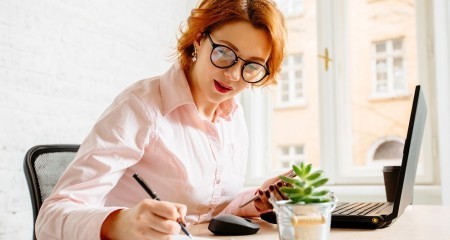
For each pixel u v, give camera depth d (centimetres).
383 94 289
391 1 295
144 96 104
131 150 95
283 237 61
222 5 101
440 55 214
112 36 237
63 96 207
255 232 88
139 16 256
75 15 216
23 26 192
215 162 115
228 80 103
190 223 111
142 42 258
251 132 285
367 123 289
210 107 121
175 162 106
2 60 183
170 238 67
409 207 142
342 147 257
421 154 234
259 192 108
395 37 292
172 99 108
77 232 73
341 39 264
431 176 228
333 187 244
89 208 76
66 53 210
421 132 101
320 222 59
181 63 115
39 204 121
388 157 286
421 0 237
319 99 263
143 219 67
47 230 79
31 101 193
